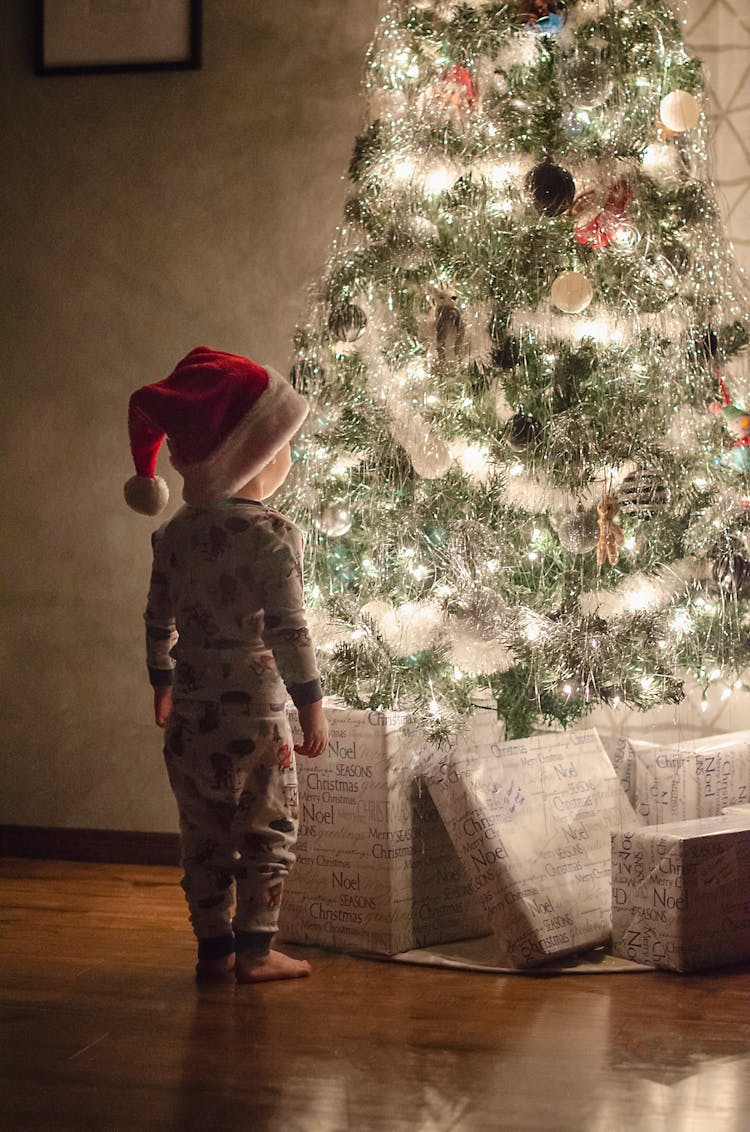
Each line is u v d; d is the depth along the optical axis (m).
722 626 2.77
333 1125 1.75
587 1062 1.98
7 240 3.62
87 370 3.59
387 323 2.67
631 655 2.59
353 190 2.98
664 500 2.55
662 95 2.73
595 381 2.58
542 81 2.56
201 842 2.45
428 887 2.65
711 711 3.35
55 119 3.59
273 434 2.45
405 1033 2.12
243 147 3.49
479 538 2.58
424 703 2.55
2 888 3.23
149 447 2.58
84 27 3.56
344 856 2.63
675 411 2.65
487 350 2.57
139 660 3.56
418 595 2.63
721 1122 1.75
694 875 2.46
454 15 2.65
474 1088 1.88
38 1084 1.89
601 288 2.58
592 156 2.56
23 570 3.62
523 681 2.75
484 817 2.53
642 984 2.39
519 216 2.55
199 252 3.52
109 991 2.36
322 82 3.45
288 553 2.40
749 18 3.31
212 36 3.50
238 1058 2.00
